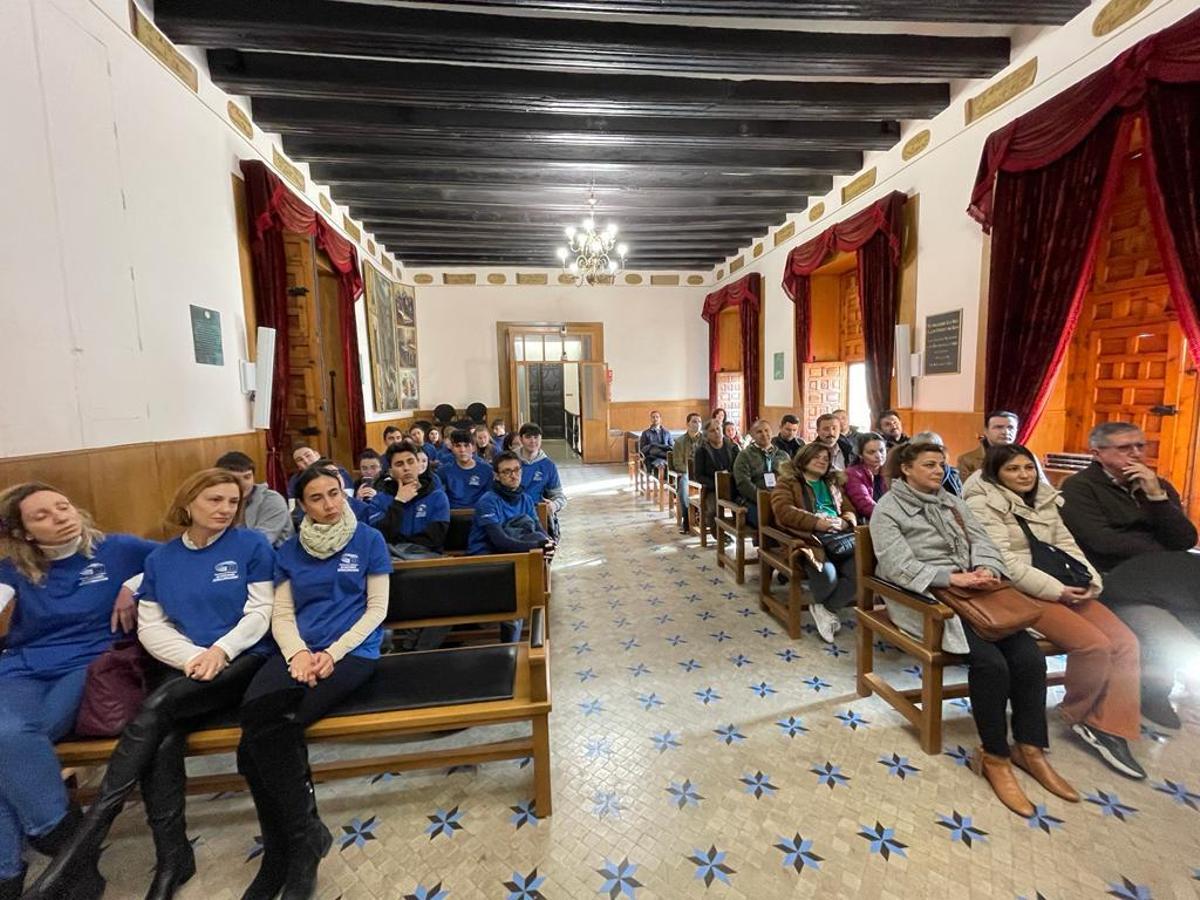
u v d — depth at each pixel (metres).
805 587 3.50
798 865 1.46
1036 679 1.75
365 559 1.87
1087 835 1.53
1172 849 1.47
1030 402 3.37
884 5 2.95
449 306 8.98
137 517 2.59
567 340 9.52
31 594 1.62
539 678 1.62
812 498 3.07
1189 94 2.51
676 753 1.94
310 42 3.09
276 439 3.89
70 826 1.47
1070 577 2.03
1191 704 2.12
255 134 3.97
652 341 9.67
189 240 3.10
